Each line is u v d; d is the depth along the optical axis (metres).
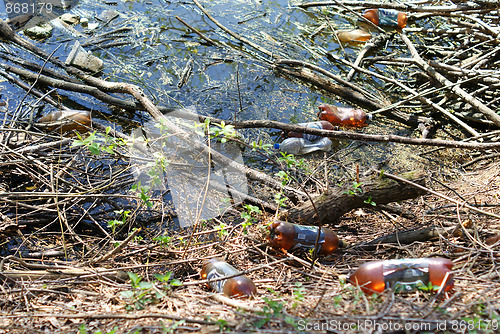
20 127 4.69
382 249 3.32
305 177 4.59
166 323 2.28
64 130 4.63
